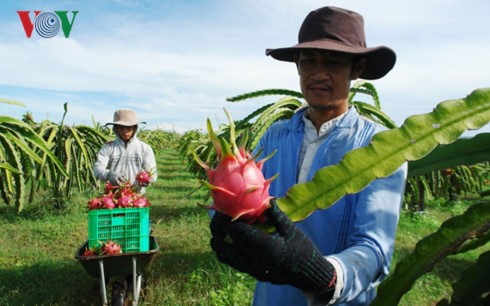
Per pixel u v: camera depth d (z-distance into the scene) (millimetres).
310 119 1481
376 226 1129
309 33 1333
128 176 4172
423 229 6449
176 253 4832
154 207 7832
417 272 894
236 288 3469
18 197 4148
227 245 839
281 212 806
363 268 986
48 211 7156
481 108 854
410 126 864
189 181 12320
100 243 3119
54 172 4656
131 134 4160
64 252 5008
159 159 22031
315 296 915
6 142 3947
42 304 3346
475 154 1094
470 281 910
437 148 1147
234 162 775
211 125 808
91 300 3576
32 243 5281
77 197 8297
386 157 860
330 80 1328
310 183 877
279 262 794
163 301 3469
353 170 866
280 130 1583
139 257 3102
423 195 7277
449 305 964
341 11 1311
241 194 751
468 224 849
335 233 1301
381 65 1480
